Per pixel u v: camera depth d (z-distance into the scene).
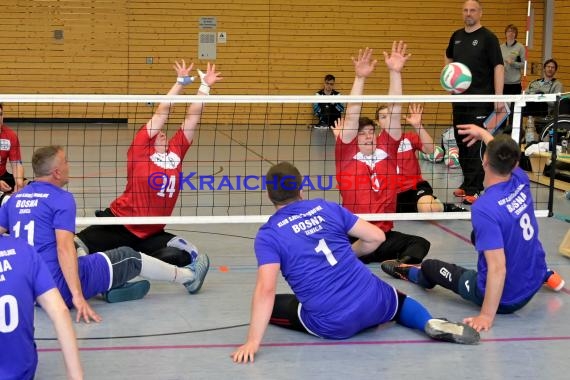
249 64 17.25
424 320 3.97
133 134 14.85
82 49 16.86
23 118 16.80
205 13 16.97
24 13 16.59
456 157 11.25
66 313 2.72
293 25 17.17
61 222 4.02
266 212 7.42
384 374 3.47
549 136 9.95
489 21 17.27
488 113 8.13
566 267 5.48
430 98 5.59
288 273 3.74
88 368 3.52
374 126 5.68
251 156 11.95
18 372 2.72
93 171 10.23
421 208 6.79
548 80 13.47
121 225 5.27
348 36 17.28
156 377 3.43
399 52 5.68
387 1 17.12
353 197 5.64
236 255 5.77
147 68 17.06
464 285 4.43
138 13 16.84
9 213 4.12
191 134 5.30
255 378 3.42
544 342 3.92
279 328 4.10
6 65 16.75
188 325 4.15
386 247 5.50
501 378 3.45
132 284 4.61
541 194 8.73
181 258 5.09
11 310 2.64
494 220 3.97
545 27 16.64
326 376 3.45
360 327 3.88
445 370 3.53
